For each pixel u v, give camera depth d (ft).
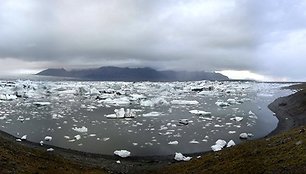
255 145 151.02
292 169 105.19
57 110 385.70
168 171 156.66
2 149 152.25
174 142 225.35
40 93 624.18
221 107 424.87
